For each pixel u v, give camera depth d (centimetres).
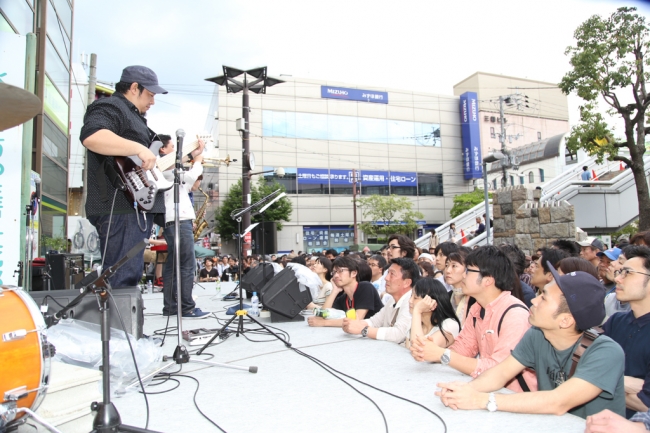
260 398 236
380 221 3309
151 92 343
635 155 1346
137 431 186
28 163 506
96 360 259
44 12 896
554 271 214
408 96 3594
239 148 3064
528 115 4038
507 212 1243
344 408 220
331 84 3388
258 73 1285
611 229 1576
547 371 228
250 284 595
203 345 355
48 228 977
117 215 332
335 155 3347
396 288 388
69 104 1184
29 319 188
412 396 234
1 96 193
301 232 3212
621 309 416
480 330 285
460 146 3703
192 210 488
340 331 407
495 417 204
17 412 183
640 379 268
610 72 1295
